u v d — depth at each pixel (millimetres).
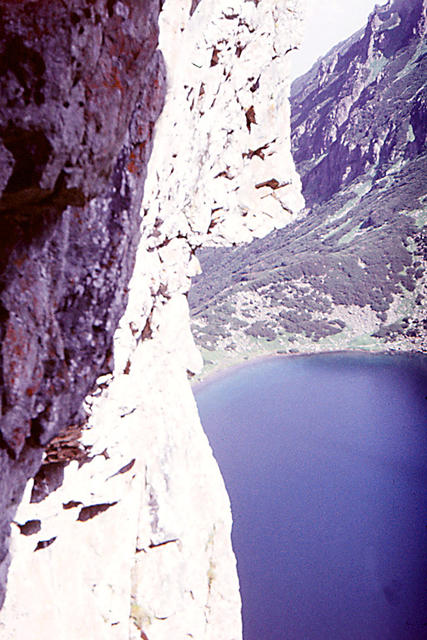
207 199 12359
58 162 3816
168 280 11562
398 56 177250
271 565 38812
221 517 13391
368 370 80812
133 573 11734
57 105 3631
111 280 5086
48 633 9273
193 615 12234
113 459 10031
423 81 155375
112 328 5262
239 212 13945
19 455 4812
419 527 41750
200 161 11641
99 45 3822
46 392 4711
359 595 34969
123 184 5238
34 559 9664
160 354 12312
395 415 64375
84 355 5020
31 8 3398
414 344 88188
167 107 8641
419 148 142375
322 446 57500
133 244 5559
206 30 10234
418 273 103000
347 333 94688
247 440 59969
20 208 4000
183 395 13188
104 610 10719
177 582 12039
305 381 77438
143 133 5789
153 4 4242
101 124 4047
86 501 10102
